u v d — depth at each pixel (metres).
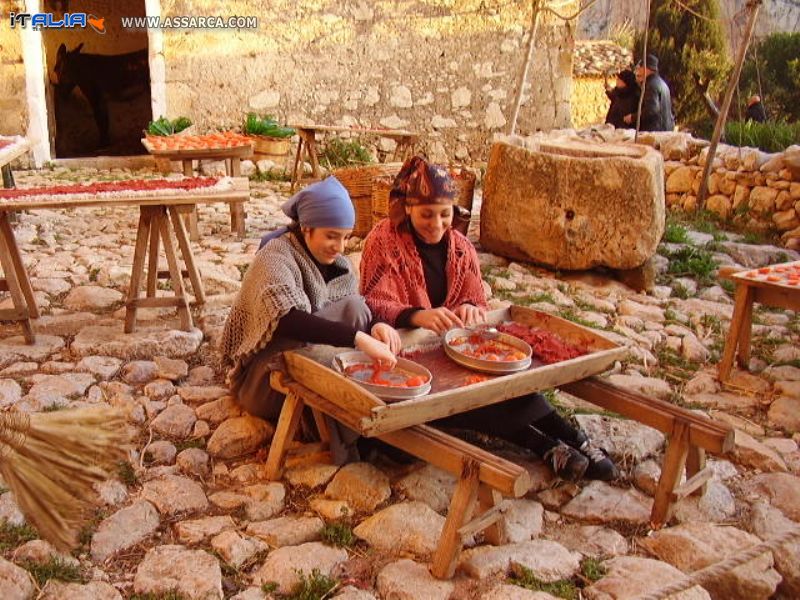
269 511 3.24
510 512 3.27
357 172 7.06
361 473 3.44
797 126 10.21
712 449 3.14
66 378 4.20
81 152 13.65
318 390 3.18
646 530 3.27
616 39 22.81
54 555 2.89
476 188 10.76
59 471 2.05
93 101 13.73
